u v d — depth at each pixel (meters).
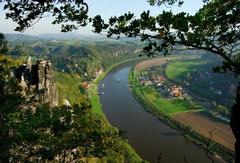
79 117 24.47
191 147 133.50
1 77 25.41
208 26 12.77
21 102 25.05
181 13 12.33
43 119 22.30
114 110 193.50
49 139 21.55
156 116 182.25
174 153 127.12
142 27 12.34
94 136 22.80
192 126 170.88
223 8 12.81
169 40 12.55
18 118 22.91
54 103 85.75
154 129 157.38
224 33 13.08
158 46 12.68
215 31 13.09
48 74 82.38
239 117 12.45
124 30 12.43
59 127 22.16
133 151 121.62
